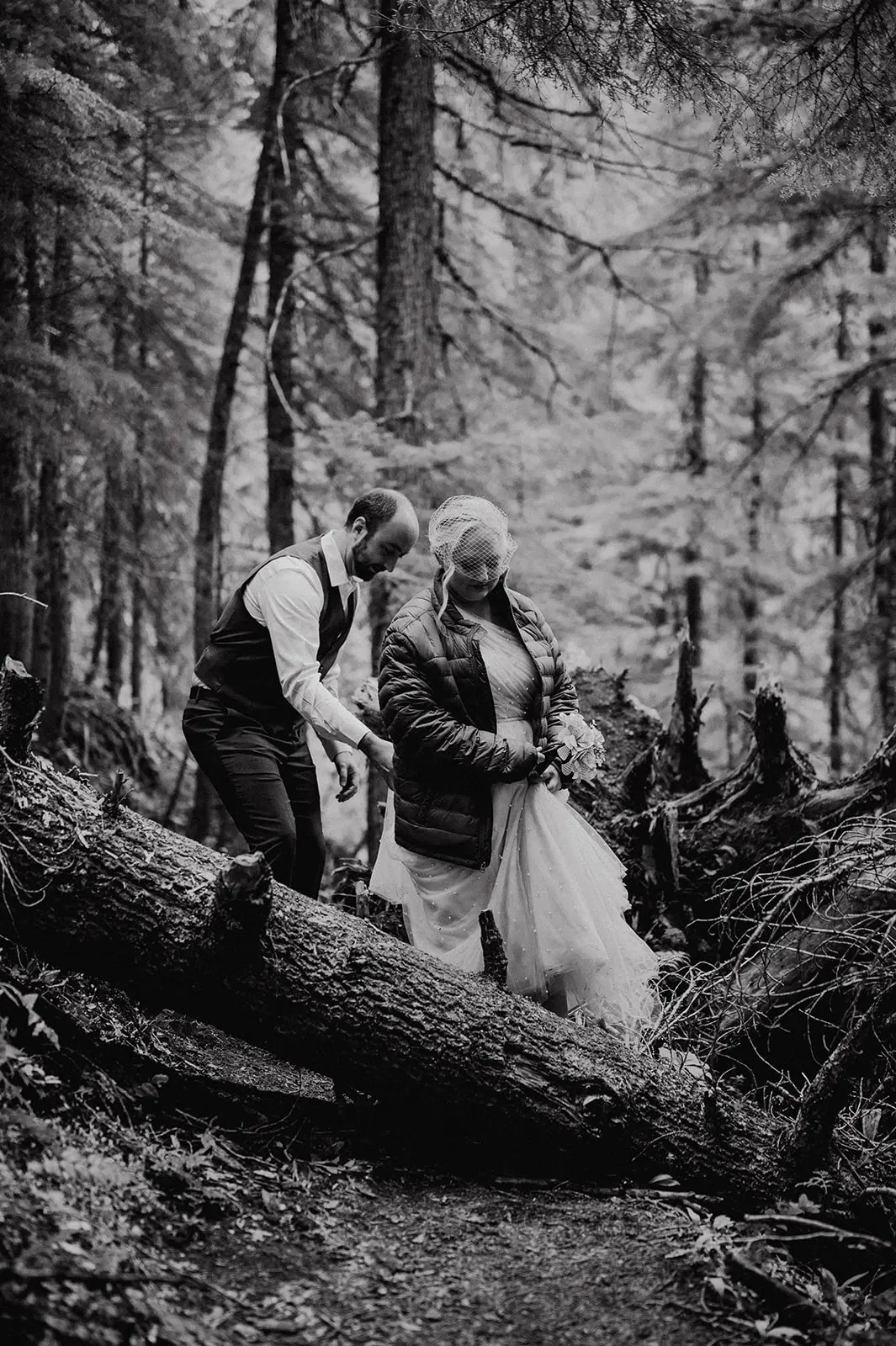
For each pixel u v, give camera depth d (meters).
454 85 7.92
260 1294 2.45
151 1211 2.61
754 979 3.96
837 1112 3.17
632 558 13.55
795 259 9.65
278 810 3.80
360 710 4.71
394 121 7.70
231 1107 3.28
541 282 10.58
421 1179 3.14
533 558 8.22
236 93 8.52
